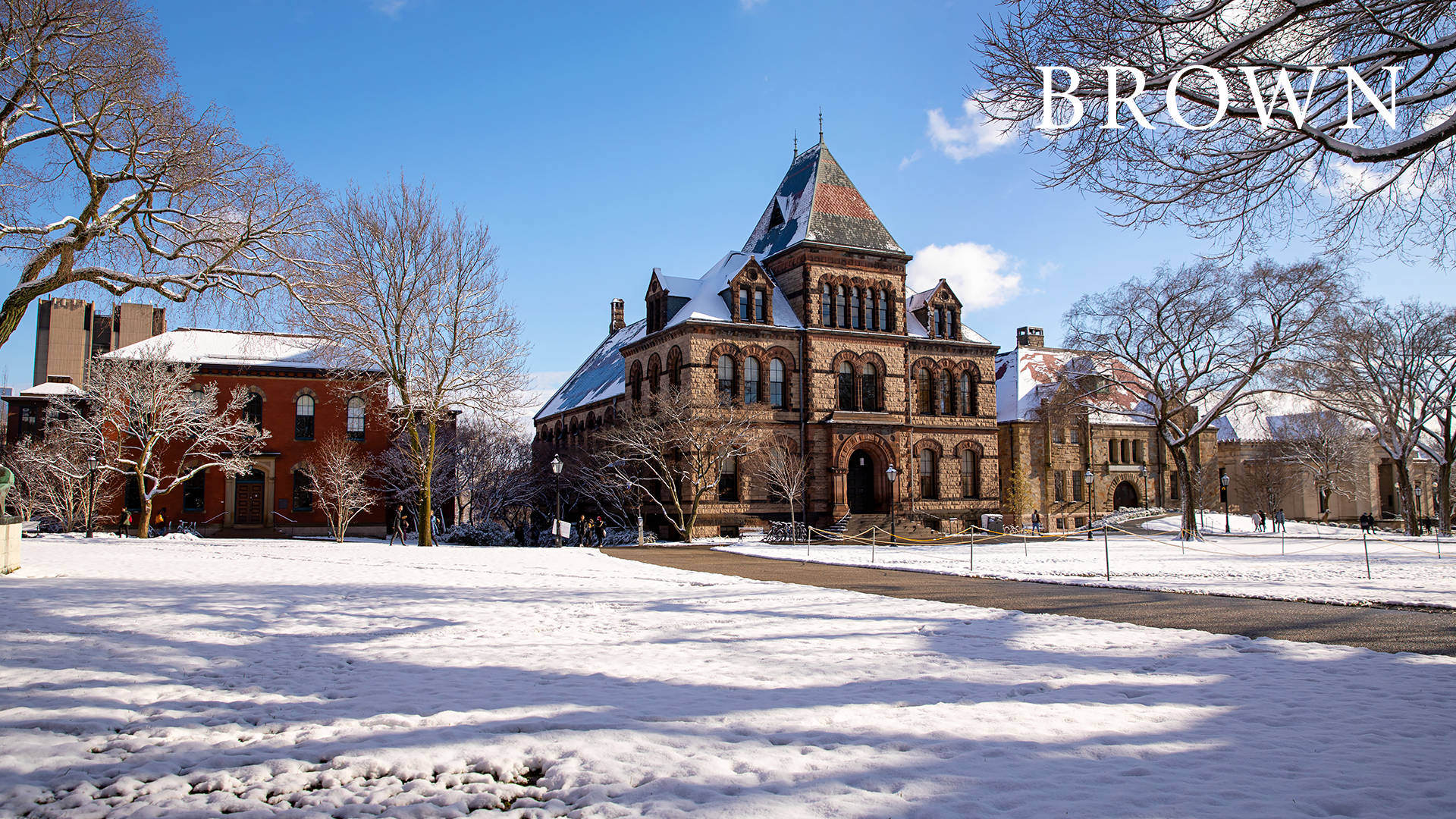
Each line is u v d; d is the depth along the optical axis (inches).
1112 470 2711.6
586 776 233.3
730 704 317.1
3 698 309.6
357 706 313.9
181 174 898.1
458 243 1528.1
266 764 245.0
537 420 3208.7
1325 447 2856.8
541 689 343.6
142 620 494.6
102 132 876.6
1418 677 374.3
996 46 514.6
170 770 241.6
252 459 2001.7
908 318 2269.9
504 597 682.8
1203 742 269.9
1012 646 453.1
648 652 432.5
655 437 1843.0
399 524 1727.4
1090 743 267.0
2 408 3152.1
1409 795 221.0
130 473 1700.3
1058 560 1196.5
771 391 1963.6
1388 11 452.1
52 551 1031.6
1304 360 1859.0
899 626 524.7
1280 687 352.5
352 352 1477.6
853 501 2080.5
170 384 1731.1
